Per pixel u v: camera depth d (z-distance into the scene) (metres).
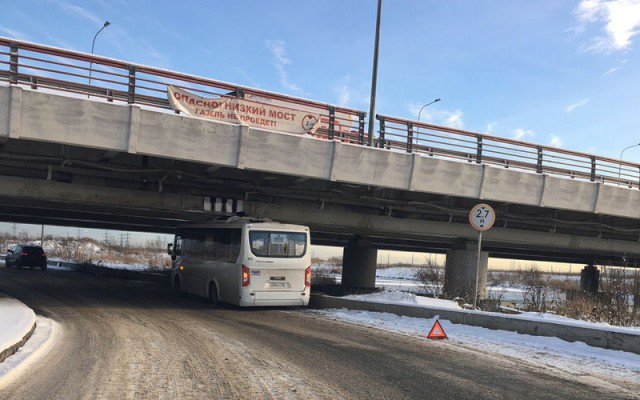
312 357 8.01
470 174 18.67
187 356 7.81
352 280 29.20
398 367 7.45
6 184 15.45
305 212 20.39
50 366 6.89
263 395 5.79
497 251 35.69
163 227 33.56
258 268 14.54
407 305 12.84
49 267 38.41
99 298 16.89
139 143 13.62
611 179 22.95
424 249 40.06
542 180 20.06
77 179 15.91
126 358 7.55
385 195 19.67
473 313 11.19
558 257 39.88
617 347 8.55
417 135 18.28
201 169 16.66
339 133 17.22
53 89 13.17
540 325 9.79
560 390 6.34
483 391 6.23
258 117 15.47
